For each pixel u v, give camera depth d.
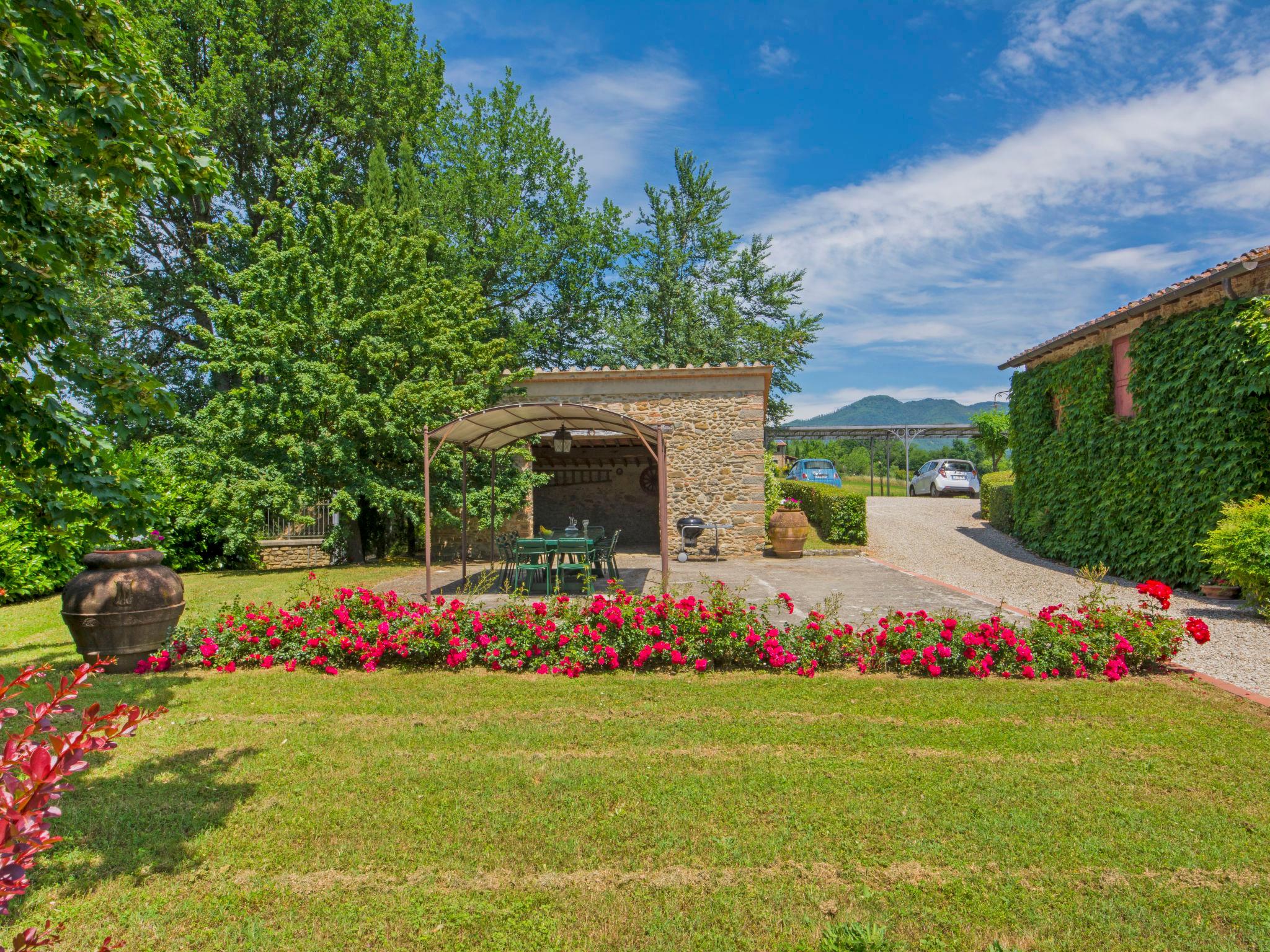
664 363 31.11
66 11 3.49
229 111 19.83
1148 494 10.90
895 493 38.19
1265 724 4.77
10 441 3.71
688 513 15.55
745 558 15.36
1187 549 10.05
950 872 3.06
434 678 6.07
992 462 27.41
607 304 31.64
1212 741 4.46
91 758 4.30
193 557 15.38
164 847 3.29
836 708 5.16
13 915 2.77
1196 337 9.89
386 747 4.48
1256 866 3.09
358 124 22.64
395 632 6.48
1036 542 14.28
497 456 15.96
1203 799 3.71
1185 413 10.09
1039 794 3.76
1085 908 2.80
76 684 2.13
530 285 27.84
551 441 16.98
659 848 3.25
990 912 2.78
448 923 2.74
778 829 3.41
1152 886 2.95
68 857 3.19
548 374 15.58
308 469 14.47
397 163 25.05
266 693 5.64
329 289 15.20
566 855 3.21
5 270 3.51
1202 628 5.83
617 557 16.38
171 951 2.59
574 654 6.25
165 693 5.63
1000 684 5.72
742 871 3.07
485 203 25.92
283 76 21.73
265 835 3.40
